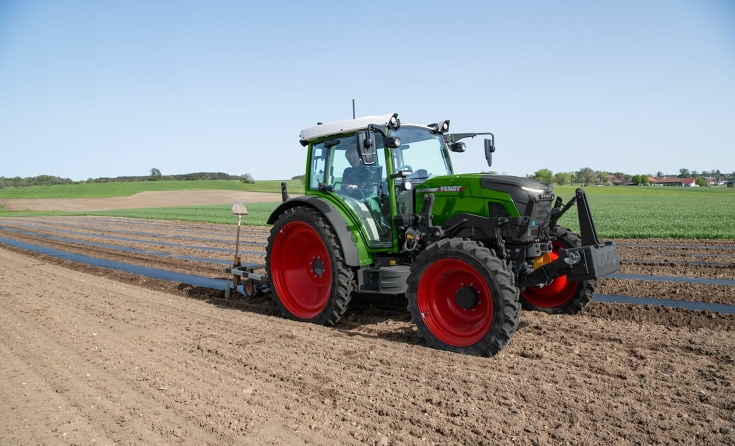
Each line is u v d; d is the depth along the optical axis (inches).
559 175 3959.2
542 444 118.9
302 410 141.3
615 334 203.6
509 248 198.4
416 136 235.9
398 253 226.4
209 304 290.5
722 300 258.7
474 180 203.8
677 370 162.4
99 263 471.8
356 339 207.3
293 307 250.5
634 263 389.4
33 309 273.1
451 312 195.5
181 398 152.0
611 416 131.3
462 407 138.5
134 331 227.6
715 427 124.2
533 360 175.6
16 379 170.7
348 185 238.2
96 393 157.5
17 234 822.5
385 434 126.6
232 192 3048.7
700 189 3176.7
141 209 1834.4
